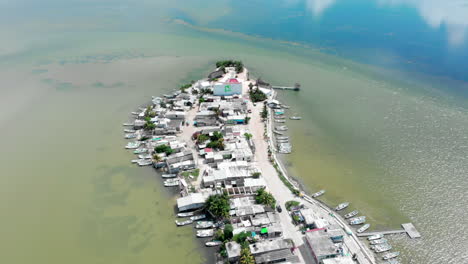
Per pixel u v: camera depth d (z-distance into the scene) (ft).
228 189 362.94
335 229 310.04
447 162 428.97
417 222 336.90
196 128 492.13
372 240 312.09
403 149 458.50
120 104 578.25
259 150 442.50
